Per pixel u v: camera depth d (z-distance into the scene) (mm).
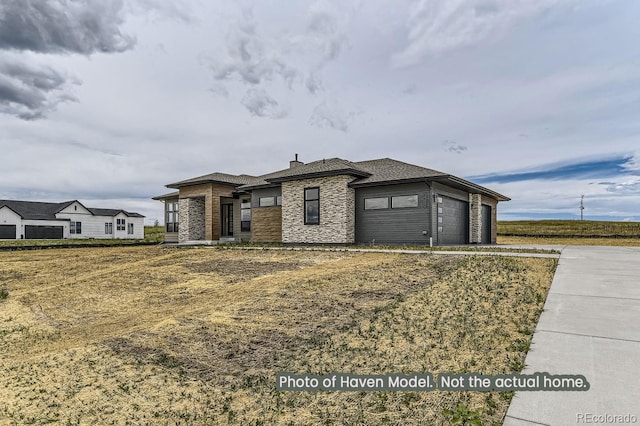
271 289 8891
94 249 20141
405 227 16406
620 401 3178
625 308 5613
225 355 5488
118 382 4918
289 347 5535
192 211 25125
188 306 8383
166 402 4305
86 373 5281
